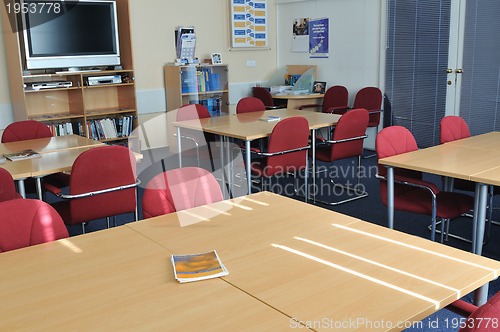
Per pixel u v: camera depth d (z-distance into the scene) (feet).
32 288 5.35
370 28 22.07
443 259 5.84
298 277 5.46
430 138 20.77
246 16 25.03
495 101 18.34
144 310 4.83
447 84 19.72
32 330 4.52
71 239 6.80
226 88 24.39
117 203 10.77
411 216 14.26
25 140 13.96
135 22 21.84
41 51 18.67
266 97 22.90
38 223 6.83
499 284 9.96
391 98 21.89
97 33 19.85
